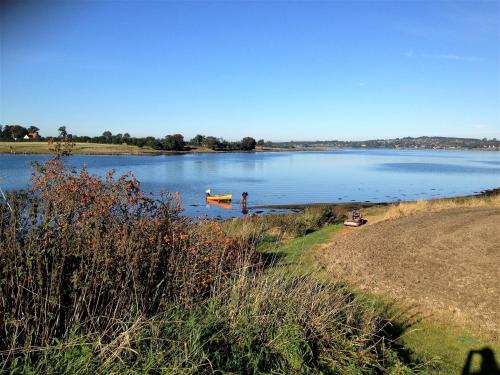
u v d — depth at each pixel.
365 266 10.02
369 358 4.70
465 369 5.47
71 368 3.36
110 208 4.78
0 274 3.68
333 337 4.86
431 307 7.54
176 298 4.65
